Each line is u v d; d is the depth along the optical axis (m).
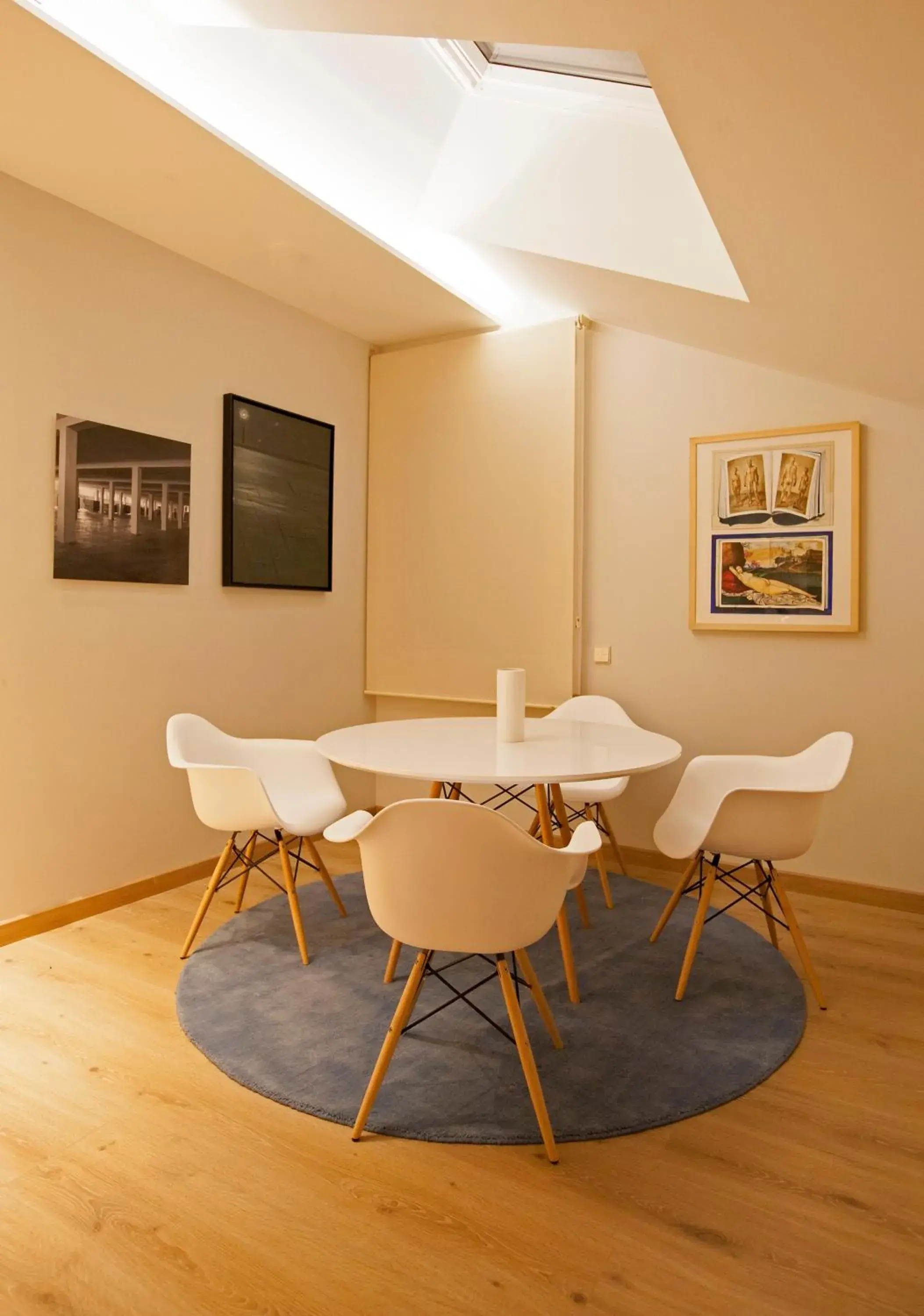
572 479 3.97
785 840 2.41
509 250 3.29
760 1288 1.43
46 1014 2.39
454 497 4.31
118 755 3.27
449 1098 1.98
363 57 2.73
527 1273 1.46
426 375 4.38
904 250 1.89
